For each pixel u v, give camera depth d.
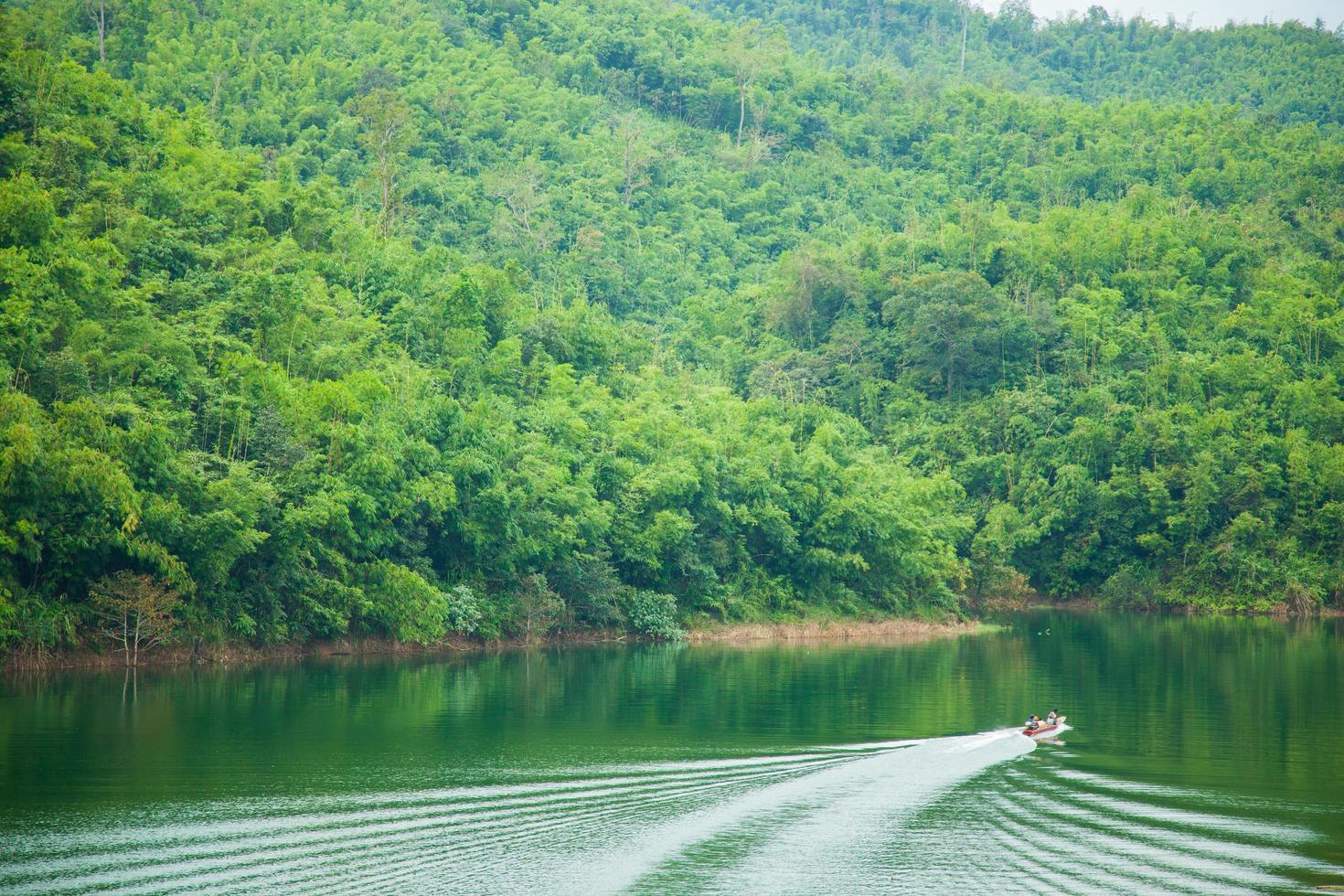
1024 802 30.28
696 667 59.38
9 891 22.41
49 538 46.59
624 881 23.66
